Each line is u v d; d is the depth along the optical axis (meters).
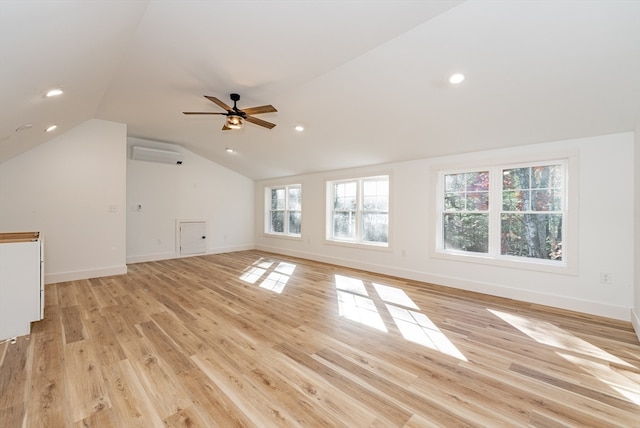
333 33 2.22
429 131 3.69
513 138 3.47
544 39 2.11
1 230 3.90
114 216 4.75
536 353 2.29
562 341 2.49
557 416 1.59
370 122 3.79
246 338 2.52
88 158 4.50
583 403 1.70
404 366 2.09
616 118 2.79
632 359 2.20
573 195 3.22
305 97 3.46
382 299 3.62
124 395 1.73
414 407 1.66
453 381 1.92
